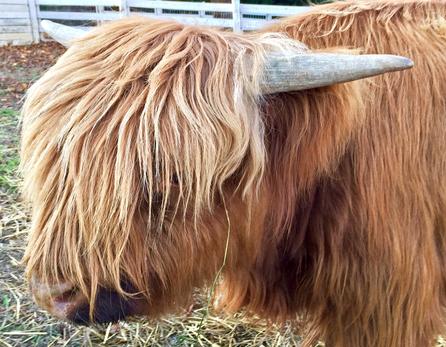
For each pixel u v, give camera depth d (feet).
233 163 5.38
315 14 7.07
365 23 6.81
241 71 5.43
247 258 6.05
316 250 6.37
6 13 36.40
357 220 6.15
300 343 8.78
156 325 9.35
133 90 5.26
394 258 6.16
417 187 6.22
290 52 5.59
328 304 6.68
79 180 5.08
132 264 5.30
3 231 11.88
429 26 6.82
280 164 5.89
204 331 9.30
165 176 5.17
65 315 5.50
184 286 5.83
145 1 34.27
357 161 6.12
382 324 6.40
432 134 6.32
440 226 6.45
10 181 13.75
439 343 8.92
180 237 5.44
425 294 6.36
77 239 5.19
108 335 9.17
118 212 5.14
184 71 5.37
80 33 6.52
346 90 5.58
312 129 5.71
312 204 6.20
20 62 31.32
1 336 9.07
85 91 5.27
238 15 30.76
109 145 5.13
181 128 5.22
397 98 6.27
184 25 5.91
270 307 7.00
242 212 5.69
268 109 5.73
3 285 10.25
